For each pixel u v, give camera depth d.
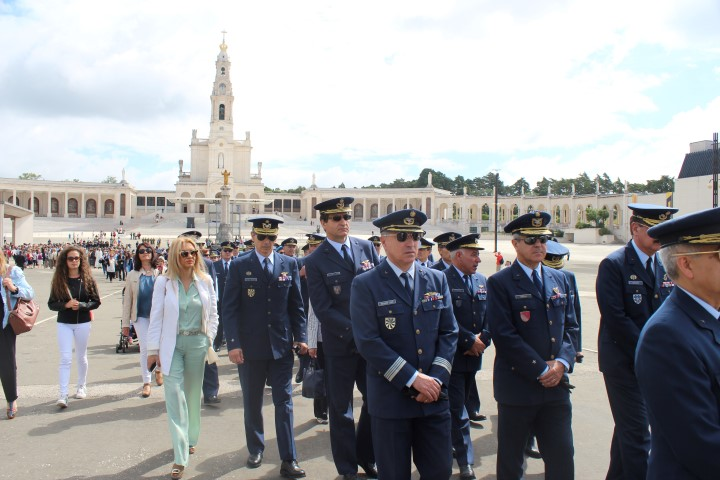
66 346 8.16
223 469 5.95
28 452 6.29
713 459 2.51
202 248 11.57
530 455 6.60
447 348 4.58
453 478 5.90
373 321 4.48
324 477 5.81
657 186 122.50
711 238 2.72
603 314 5.40
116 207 104.94
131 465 5.97
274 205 118.56
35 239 70.38
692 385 2.62
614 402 5.27
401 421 4.30
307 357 7.97
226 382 9.65
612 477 5.33
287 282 6.58
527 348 4.90
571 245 75.25
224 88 106.25
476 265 6.84
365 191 110.88
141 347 8.68
